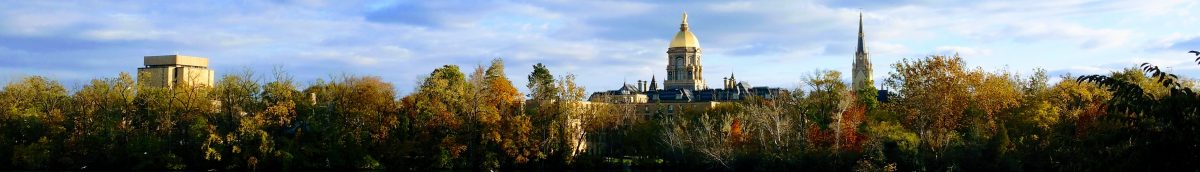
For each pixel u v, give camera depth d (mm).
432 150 119375
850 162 97375
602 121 126562
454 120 118875
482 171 114500
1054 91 108812
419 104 120812
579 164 123688
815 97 120500
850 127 105750
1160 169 25562
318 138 120688
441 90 121938
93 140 117625
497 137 116062
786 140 102688
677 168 115250
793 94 120312
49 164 116188
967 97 103938
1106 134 27484
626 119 146875
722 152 104688
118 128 118750
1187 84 98500
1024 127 102750
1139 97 26047
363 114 119750
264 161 114438
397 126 119562
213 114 118375
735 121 130375
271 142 113812
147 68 166875
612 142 135750
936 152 97188
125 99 120250
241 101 119500
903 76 110812
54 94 123875
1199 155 25172
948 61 105125
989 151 93188
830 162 97875
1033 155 95438
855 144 103625
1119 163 26641
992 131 100688
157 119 118938
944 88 103188
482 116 118812
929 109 102750
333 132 119375
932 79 105188
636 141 141875
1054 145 48406
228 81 119812
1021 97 110938
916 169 94500
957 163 92562
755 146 105125
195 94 119812
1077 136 89875
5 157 116938
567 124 123250
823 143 105812
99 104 120375
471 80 124000
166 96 120688
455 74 136750
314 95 123938
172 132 118312
